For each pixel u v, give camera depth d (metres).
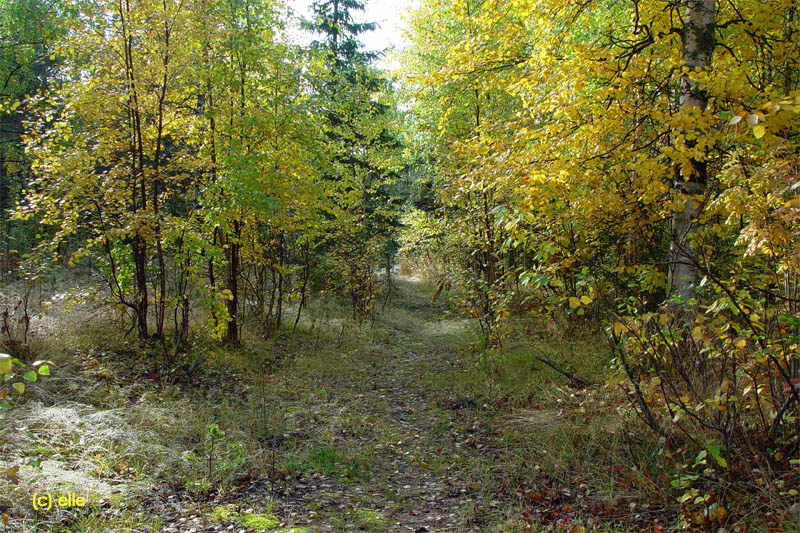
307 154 9.40
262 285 10.88
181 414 5.46
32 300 8.82
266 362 8.38
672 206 4.56
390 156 15.77
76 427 4.59
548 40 5.90
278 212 8.83
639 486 3.84
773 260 3.89
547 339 8.59
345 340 10.53
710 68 4.34
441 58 9.61
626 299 4.38
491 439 5.32
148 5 7.45
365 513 3.79
